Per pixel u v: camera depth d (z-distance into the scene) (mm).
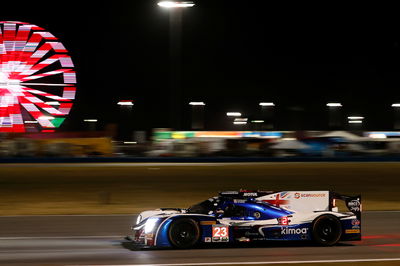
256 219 36688
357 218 37812
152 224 35812
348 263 30953
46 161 134375
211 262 31016
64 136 149125
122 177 100375
